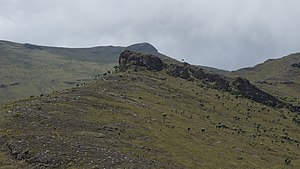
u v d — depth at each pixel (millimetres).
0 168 59938
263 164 118000
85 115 102062
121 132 96938
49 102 108312
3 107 96875
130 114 124688
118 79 190750
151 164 70500
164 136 110562
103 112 114188
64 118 92312
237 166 104750
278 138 172125
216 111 186625
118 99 145250
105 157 66562
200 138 126312
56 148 67062
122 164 64750
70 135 78875
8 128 78000
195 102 189875
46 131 79625
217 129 151250
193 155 99688
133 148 84000
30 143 68500
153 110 145750
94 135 85688
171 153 93312
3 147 68438
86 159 64062
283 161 131250
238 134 155125
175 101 179750
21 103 104125
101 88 161375
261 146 145375
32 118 86750
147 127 113500
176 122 137500
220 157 108312
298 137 185875
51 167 61500
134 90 174500
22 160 63812
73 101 116188
